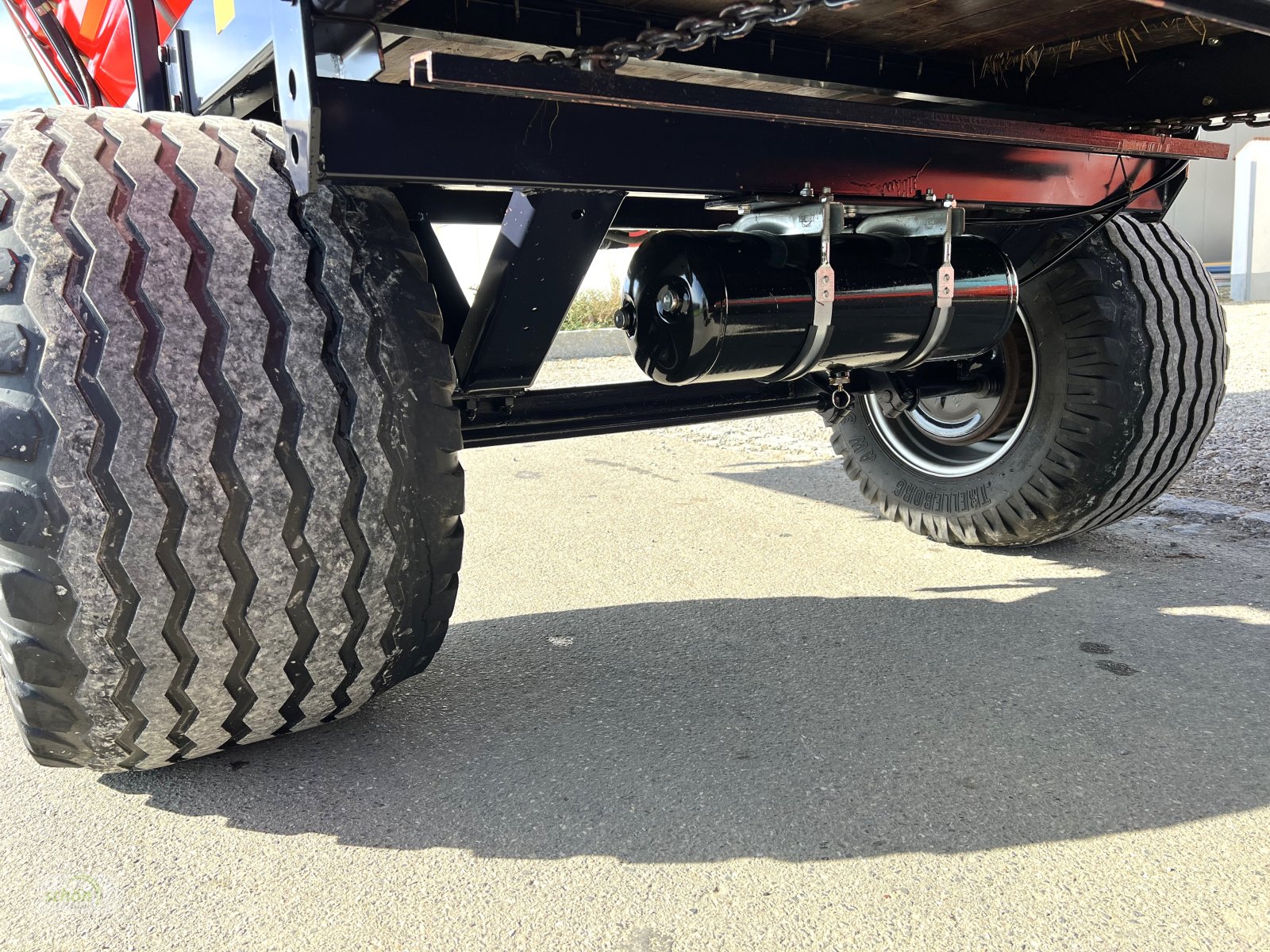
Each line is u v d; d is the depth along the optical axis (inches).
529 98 64.5
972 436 138.3
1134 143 93.0
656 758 82.7
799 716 89.4
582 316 478.9
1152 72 102.0
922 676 97.2
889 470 150.8
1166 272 122.4
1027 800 74.0
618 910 63.1
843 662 101.8
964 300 94.4
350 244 71.7
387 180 66.7
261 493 66.2
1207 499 163.5
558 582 132.6
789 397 123.3
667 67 89.4
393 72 101.1
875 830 70.8
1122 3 81.7
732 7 59.1
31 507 62.1
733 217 123.4
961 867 66.2
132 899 66.1
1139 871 65.1
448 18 76.2
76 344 62.2
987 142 92.9
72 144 68.1
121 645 65.6
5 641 66.3
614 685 98.3
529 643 110.7
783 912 62.4
